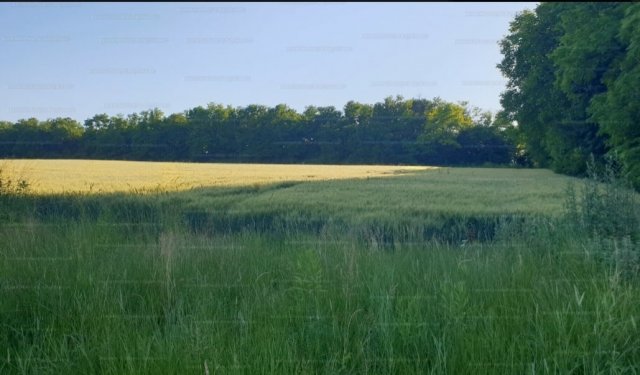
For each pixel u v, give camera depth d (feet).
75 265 18.57
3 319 15.06
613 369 11.85
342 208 36.27
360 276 17.07
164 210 28.94
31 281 17.40
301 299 15.03
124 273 17.31
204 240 22.59
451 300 14.03
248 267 19.03
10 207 26.89
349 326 14.05
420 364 12.57
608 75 54.19
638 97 48.78
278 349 12.55
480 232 28.48
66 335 13.67
